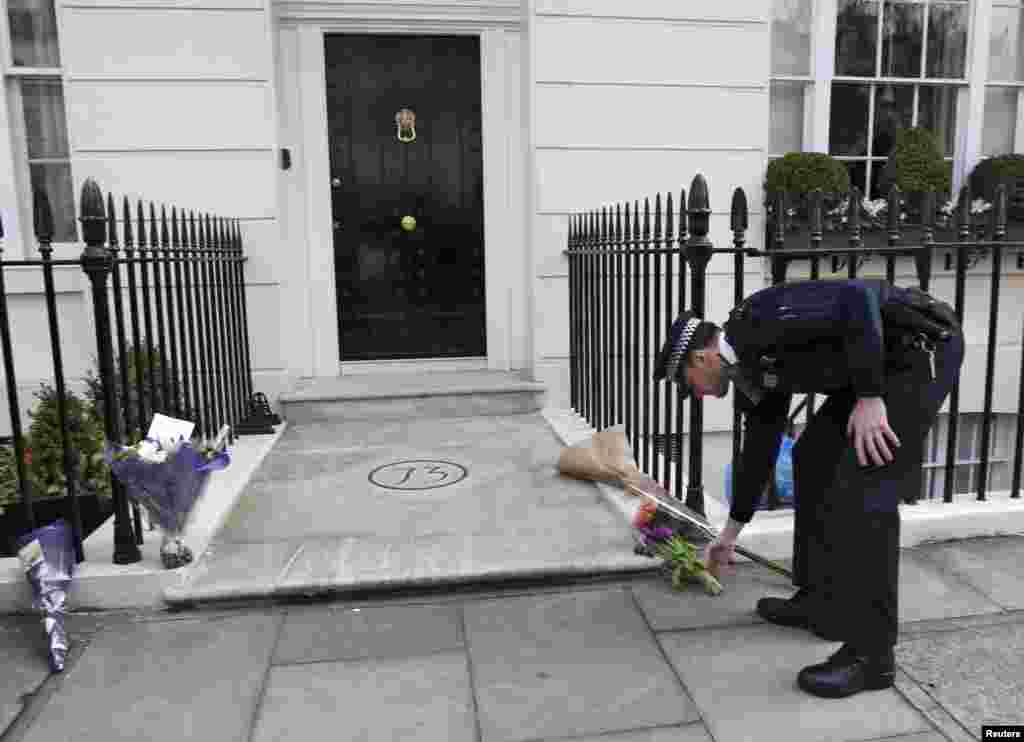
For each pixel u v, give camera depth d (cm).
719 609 263
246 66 476
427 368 560
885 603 213
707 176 526
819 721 205
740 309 219
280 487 372
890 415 207
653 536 282
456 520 327
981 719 205
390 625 257
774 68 564
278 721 209
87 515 321
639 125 513
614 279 423
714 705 213
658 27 505
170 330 361
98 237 263
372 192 542
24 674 232
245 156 483
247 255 488
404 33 526
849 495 211
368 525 323
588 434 445
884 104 586
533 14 495
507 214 548
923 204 295
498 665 233
